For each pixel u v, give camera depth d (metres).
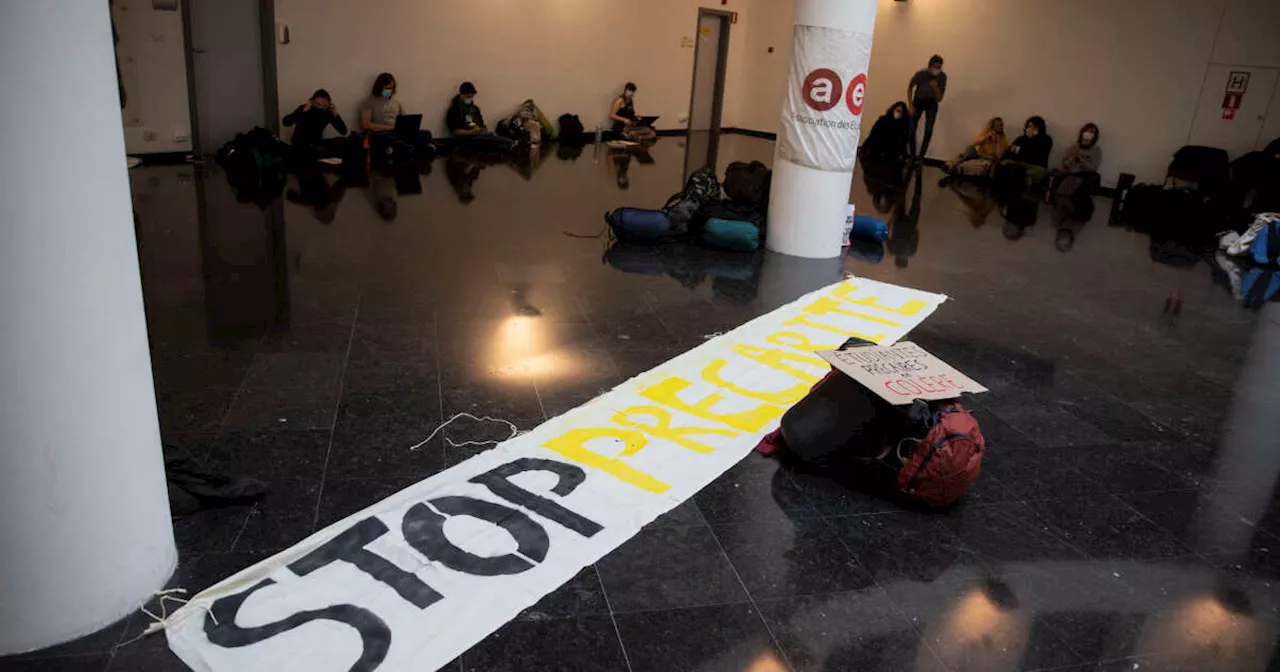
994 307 5.09
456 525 2.40
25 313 1.61
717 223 5.95
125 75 7.84
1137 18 10.09
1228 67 9.40
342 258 5.16
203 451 2.75
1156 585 2.39
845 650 2.04
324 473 2.66
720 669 1.95
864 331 4.45
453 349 3.78
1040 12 11.04
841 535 2.52
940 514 2.68
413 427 3.00
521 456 2.82
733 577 2.29
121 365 1.82
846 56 5.54
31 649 1.84
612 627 2.05
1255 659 2.12
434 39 10.50
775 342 4.14
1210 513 2.82
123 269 1.79
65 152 1.60
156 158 8.19
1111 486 2.96
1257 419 3.63
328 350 3.68
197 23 8.35
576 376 3.56
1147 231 8.05
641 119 13.08
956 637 2.11
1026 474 3.01
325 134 9.70
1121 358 4.32
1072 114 10.94
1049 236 7.53
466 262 5.25
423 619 2.02
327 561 2.19
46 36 1.53
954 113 12.31
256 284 4.57
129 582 1.96
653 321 4.34
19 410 1.65
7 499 1.70
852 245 6.56
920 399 2.58
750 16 14.68
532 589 2.16
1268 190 8.66
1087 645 2.12
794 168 5.85
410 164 9.20
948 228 7.60
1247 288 6.00
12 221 1.55
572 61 12.23
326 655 1.88
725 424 3.18
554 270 5.20
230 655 1.86
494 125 11.53
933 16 12.37
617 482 2.71
